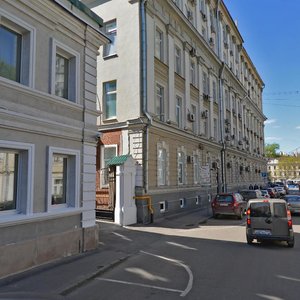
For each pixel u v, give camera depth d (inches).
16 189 317.7
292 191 1680.6
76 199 387.5
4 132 292.8
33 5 326.3
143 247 434.3
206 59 1122.0
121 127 705.6
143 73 696.4
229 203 768.3
